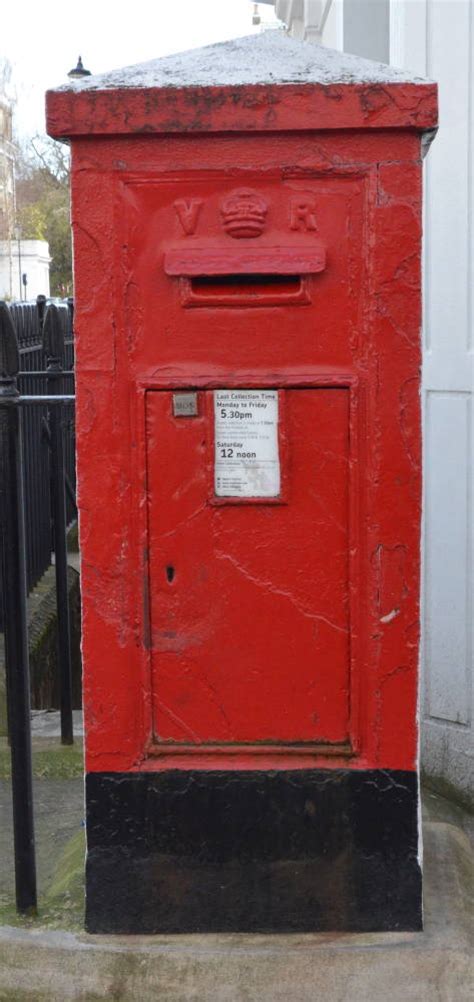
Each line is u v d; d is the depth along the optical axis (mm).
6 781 3926
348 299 2473
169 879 2646
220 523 2559
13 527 2744
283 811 2617
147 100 2395
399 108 2381
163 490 2555
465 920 2703
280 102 2385
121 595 2584
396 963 2549
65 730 4215
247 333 2496
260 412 2516
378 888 2627
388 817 2607
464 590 3758
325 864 2627
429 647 3910
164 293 2488
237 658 2596
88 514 2564
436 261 3738
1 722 4328
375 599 2551
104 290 2490
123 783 2627
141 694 2609
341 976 2545
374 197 2432
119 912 2656
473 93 3574
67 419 6891
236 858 2635
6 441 2734
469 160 3604
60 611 4141
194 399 2516
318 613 2572
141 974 2564
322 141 2418
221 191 2438
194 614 2588
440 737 3904
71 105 2402
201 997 2549
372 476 2518
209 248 2438
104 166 2449
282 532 2557
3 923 2734
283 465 2523
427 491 3852
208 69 2480
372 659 2568
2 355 2732
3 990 2596
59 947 2604
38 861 3271
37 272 42562
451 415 3738
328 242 2449
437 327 3758
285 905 2639
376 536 2531
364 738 2598
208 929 2656
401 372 2488
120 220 2463
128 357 2514
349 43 5137
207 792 2621
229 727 2615
